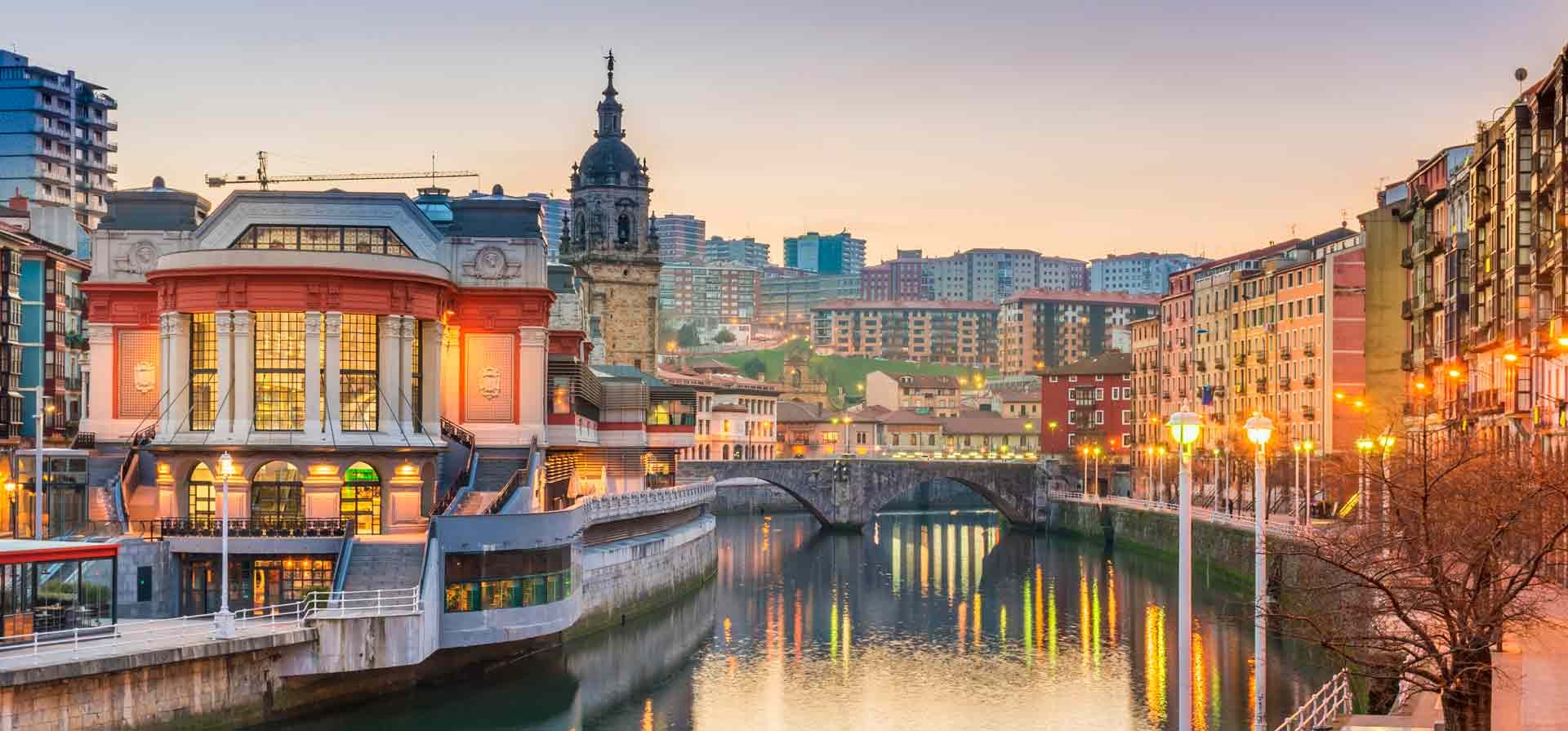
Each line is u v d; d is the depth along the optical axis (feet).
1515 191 357.41
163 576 307.17
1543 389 338.95
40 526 309.01
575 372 412.57
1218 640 394.52
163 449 332.60
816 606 467.52
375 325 339.98
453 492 348.18
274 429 333.83
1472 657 175.63
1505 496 223.30
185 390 337.31
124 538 309.63
